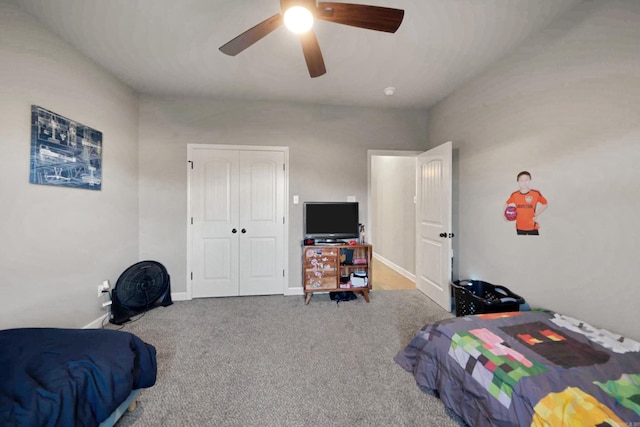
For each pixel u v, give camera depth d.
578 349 1.38
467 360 1.42
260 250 3.34
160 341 2.22
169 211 3.16
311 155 3.41
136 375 1.38
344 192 3.48
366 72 2.62
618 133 1.55
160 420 1.42
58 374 1.11
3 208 1.66
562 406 1.04
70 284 2.15
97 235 2.45
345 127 3.47
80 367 1.18
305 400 1.56
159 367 1.87
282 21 1.49
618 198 1.56
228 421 1.41
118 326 2.48
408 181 4.20
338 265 3.05
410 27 1.96
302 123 3.39
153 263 2.82
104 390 1.16
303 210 3.40
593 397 1.06
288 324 2.54
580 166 1.75
